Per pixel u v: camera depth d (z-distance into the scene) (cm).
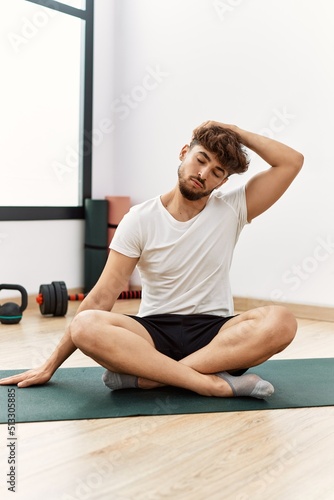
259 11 394
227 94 411
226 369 215
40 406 201
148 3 446
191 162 209
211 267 222
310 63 375
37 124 425
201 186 209
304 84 378
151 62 447
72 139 449
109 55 464
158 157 449
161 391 219
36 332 329
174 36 434
